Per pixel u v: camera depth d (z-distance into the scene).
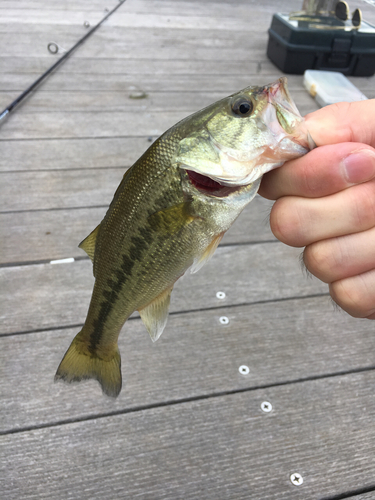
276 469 0.48
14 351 0.56
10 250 0.70
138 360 0.57
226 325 0.62
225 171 0.31
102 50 1.58
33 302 0.62
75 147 0.99
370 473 0.48
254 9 2.29
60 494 0.45
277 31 1.51
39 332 0.59
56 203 0.81
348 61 1.44
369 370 0.58
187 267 0.36
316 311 0.65
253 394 0.54
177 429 0.50
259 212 0.85
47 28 1.76
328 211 0.28
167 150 0.33
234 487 0.46
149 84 1.34
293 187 0.28
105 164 0.94
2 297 0.63
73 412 0.51
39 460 0.47
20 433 0.49
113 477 0.46
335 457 0.49
